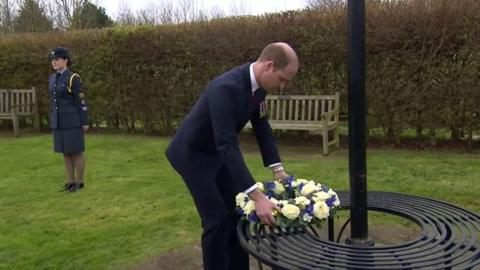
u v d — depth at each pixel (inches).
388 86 284.0
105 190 212.1
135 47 359.9
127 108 374.6
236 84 93.4
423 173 222.4
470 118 269.6
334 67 302.2
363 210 101.7
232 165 90.4
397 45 277.7
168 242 151.7
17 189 217.9
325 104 302.0
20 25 784.3
